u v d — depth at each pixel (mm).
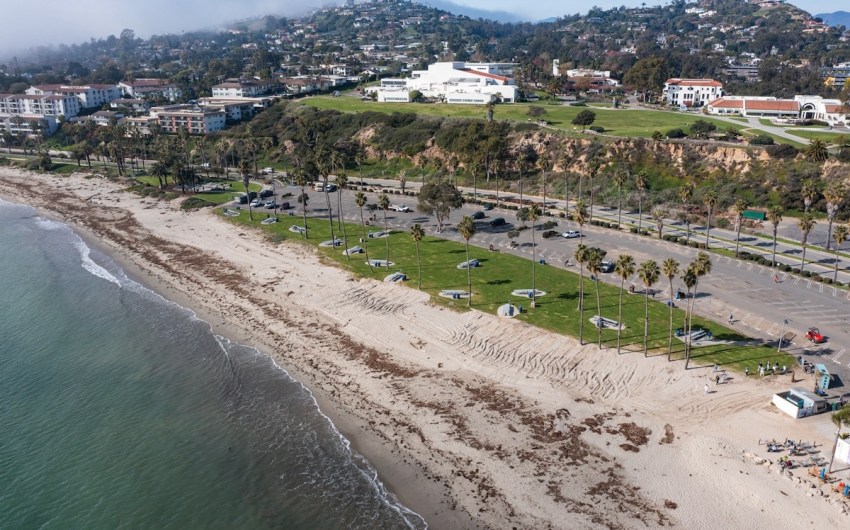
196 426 72625
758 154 157750
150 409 76312
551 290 104625
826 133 185125
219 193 189250
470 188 185500
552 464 63312
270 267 123750
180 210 172000
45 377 84438
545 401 74000
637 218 150875
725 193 152125
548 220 149125
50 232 158875
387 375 82062
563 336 88188
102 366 87312
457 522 56375
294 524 57000
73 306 108875
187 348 92250
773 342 85125
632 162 172250
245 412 75062
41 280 122312
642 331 88875
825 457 61750
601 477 61156
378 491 60719
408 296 104938
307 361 87062
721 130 192625
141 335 96938
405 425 71062
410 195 179875
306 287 112438
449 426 70312
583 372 79500
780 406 69625
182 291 114938
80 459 67062
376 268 118000
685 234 136750
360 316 99438
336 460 65625
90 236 153875
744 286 105875
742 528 54312
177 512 59031
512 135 198750
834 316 93312
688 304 96125
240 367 86125
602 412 71375
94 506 60094
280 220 155500
